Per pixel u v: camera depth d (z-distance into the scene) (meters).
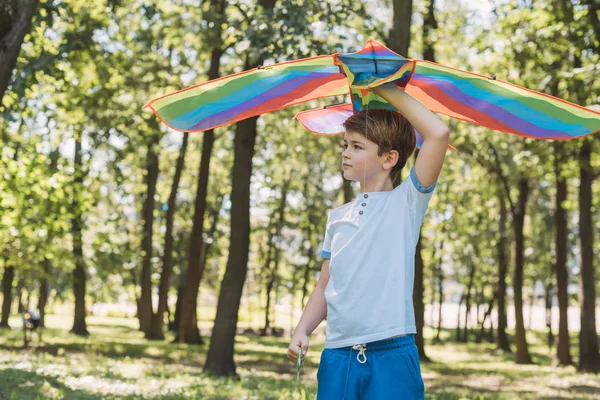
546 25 15.96
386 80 2.69
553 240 39.22
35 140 20.86
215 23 16.42
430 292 53.84
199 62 23.11
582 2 14.35
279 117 23.14
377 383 2.71
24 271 19.05
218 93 2.91
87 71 17.55
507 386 16.27
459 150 24.88
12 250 18.38
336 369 2.78
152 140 25.91
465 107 3.12
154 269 40.09
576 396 13.69
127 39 19.38
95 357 17.64
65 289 49.28
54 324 46.31
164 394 9.80
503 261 34.53
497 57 18.00
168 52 23.73
